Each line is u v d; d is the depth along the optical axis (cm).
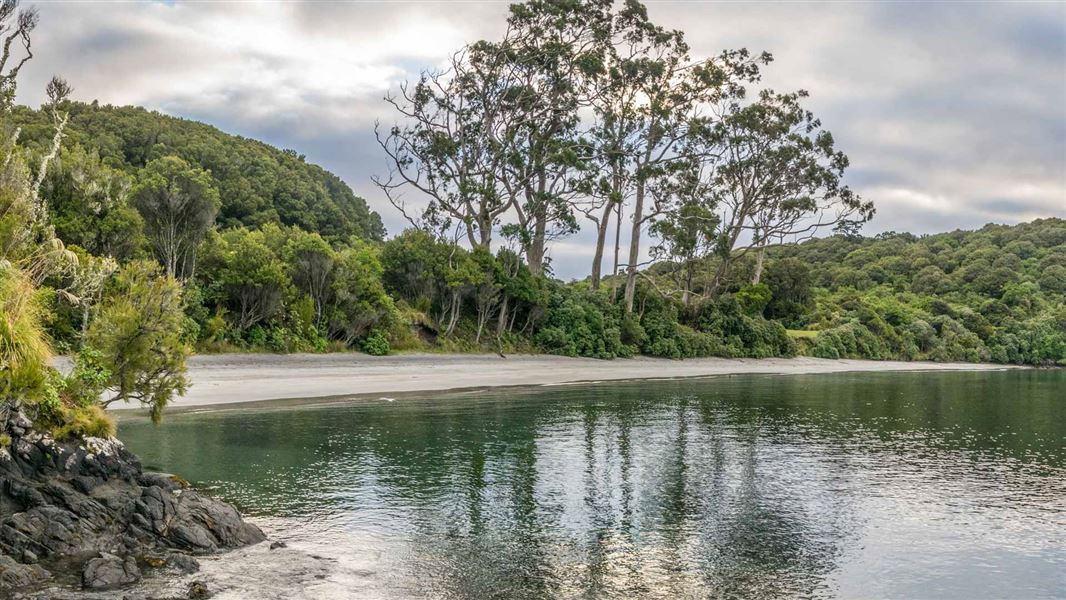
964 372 8050
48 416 1220
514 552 1170
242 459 1809
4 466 1109
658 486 1659
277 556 1109
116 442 1254
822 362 7912
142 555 1055
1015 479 1833
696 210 6862
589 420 2728
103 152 7600
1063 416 3303
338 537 1220
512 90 6075
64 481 1153
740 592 1024
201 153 8525
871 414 3250
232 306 4044
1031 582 1098
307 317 4181
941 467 1981
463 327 5588
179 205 3703
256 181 8419
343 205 10344
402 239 5509
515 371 4872
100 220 3400
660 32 6688
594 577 1066
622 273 9262
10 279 1246
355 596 962
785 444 2309
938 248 15362
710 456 2052
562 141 6047
